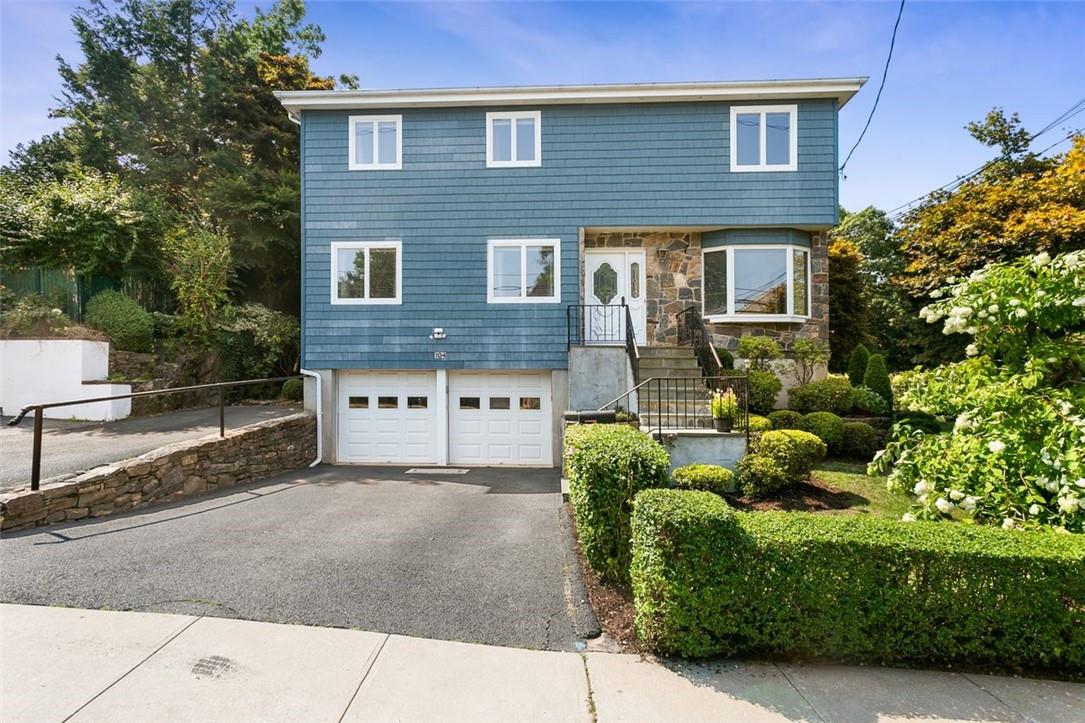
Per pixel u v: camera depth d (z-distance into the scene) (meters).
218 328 13.38
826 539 2.91
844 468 7.71
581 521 4.26
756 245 10.30
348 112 10.52
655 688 2.67
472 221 10.43
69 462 6.45
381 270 10.48
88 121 16.91
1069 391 3.98
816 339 10.51
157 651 2.88
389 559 4.35
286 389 13.77
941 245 12.84
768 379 9.09
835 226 10.24
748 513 3.23
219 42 17.25
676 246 10.84
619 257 10.89
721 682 2.72
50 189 11.53
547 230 10.36
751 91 9.88
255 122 17.77
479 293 10.39
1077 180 11.20
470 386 10.59
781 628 2.89
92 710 2.39
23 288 11.45
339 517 5.75
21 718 2.32
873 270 19.44
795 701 2.58
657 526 2.98
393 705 2.48
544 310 10.33
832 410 9.19
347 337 10.45
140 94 17.12
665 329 10.78
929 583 2.88
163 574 3.90
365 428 10.62
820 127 10.05
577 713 2.45
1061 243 10.58
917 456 4.44
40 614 3.24
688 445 7.06
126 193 12.65
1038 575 2.84
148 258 12.73
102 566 4.02
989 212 12.16
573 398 9.45
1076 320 4.22
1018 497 3.76
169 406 11.71
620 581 3.86
